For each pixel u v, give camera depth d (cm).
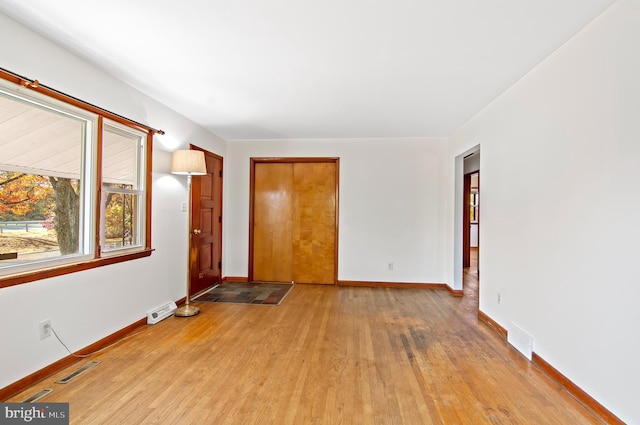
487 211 329
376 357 249
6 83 185
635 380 158
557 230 219
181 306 370
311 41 213
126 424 168
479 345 273
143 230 311
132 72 261
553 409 186
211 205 458
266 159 503
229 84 286
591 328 187
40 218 216
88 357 242
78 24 194
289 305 384
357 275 489
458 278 438
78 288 236
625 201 165
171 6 176
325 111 359
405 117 378
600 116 181
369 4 174
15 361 192
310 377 218
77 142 241
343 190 491
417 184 480
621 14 167
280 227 509
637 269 158
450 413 181
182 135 377
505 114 294
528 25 192
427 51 225
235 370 226
